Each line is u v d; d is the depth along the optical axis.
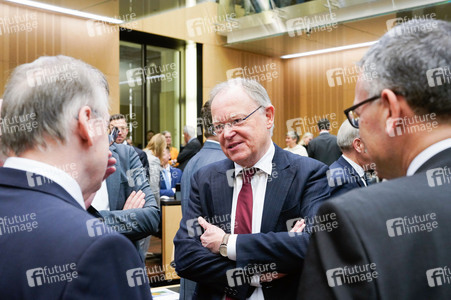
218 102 1.42
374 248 0.57
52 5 6.41
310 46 9.66
